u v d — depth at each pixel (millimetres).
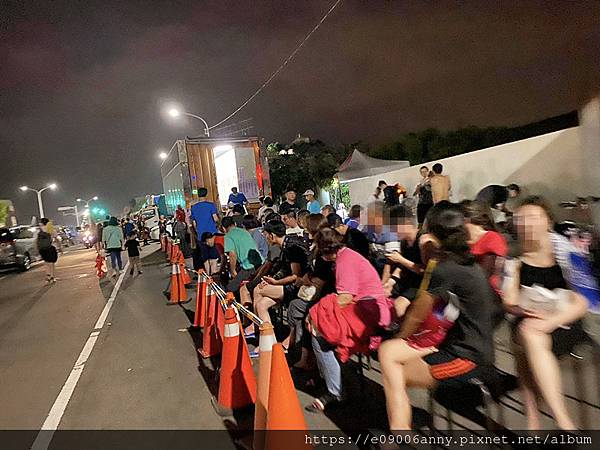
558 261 3762
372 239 6672
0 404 5605
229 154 15273
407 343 3504
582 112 5230
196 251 12578
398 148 29062
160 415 4797
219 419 4559
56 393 5777
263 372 3725
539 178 10281
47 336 8828
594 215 5523
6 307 12875
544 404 4059
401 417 3488
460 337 3432
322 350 4477
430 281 3404
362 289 4422
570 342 3646
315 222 6238
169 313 9508
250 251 7891
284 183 33562
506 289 3623
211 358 6406
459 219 3383
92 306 11352
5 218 58250
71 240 51812
